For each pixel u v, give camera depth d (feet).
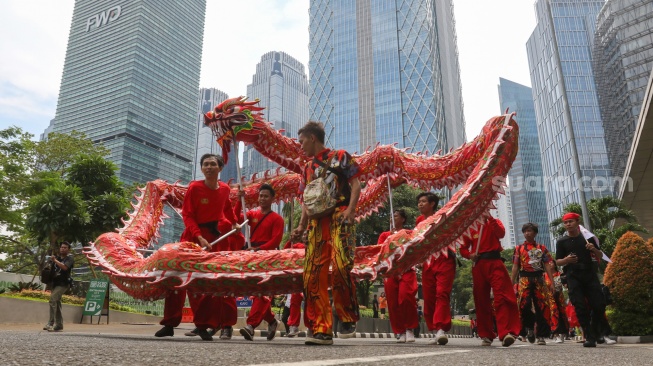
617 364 7.58
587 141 305.73
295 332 31.91
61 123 401.49
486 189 17.25
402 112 341.62
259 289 14.25
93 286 47.65
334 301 11.40
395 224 23.25
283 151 23.72
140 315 55.62
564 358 8.71
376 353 8.39
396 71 352.28
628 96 271.49
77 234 56.59
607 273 33.06
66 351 6.36
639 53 270.26
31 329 32.58
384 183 26.45
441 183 23.07
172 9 444.55
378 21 370.94
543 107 368.07
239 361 5.95
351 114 358.64
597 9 346.33
